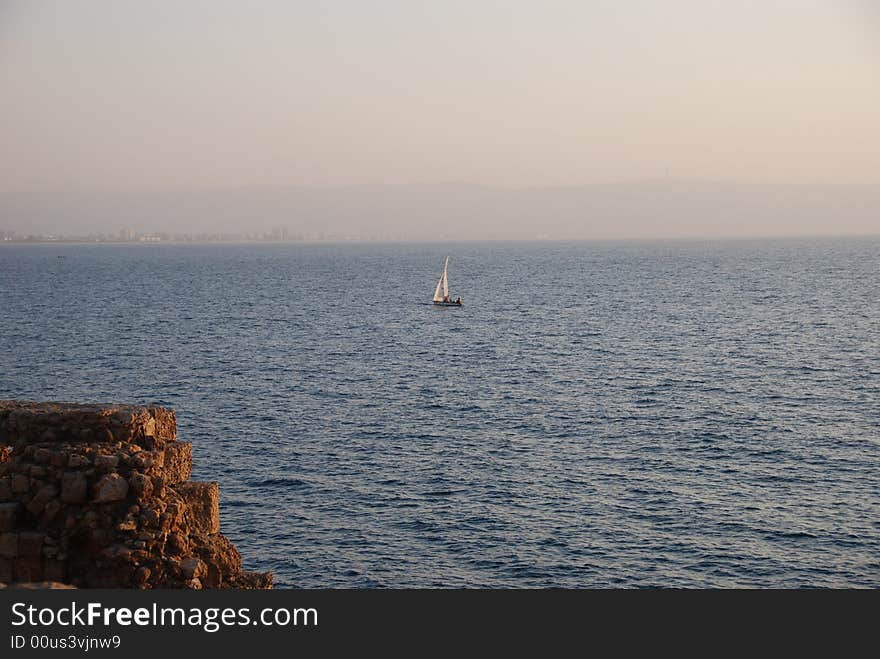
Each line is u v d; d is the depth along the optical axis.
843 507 48.84
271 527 46.06
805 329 130.25
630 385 85.25
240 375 92.12
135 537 20.17
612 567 40.91
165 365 98.56
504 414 72.56
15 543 19.72
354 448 61.44
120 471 20.69
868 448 60.78
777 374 91.00
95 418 21.44
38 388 84.25
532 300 189.88
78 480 20.19
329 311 167.62
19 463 20.61
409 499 50.47
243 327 138.75
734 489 52.06
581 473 55.47
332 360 103.38
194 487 22.34
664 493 51.38
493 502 49.91
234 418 71.19
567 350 111.25
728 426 67.44
